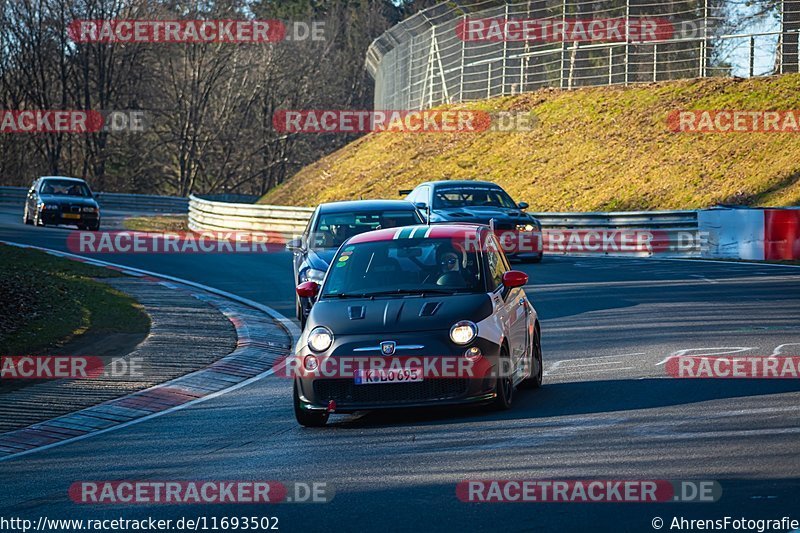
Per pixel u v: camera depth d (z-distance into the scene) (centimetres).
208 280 7162
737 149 10956
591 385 3366
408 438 2720
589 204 11094
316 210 5425
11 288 5731
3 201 17162
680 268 7256
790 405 2845
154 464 2583
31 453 2809
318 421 2984
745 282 6188
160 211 17288
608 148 12206
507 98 14775
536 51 15400
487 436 2673
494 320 2981
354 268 3259
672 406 2928
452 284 3128
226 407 3347
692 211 8512
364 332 2919
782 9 13012
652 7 15762
